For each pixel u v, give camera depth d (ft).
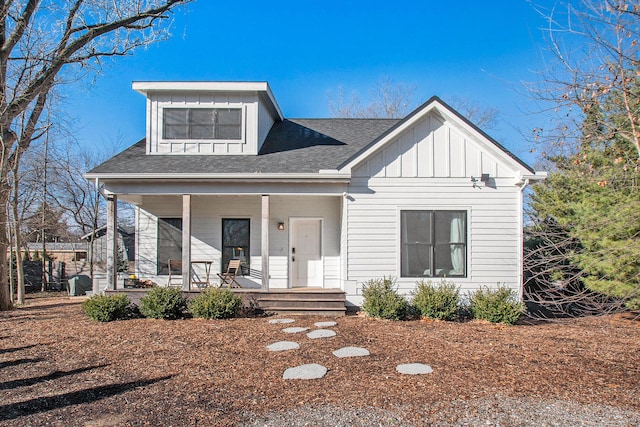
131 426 15.44
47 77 43.39
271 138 48.06
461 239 38.45
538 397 17.87
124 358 24.00
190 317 35.73
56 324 33.78
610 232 29.32
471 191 38.42
